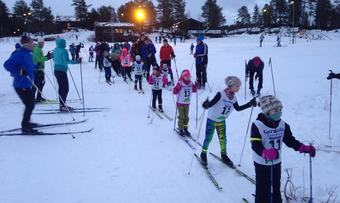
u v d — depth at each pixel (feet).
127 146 21.38
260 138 12.40
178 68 60.59
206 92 38.47
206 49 39.45
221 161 18.97
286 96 35.70
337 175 17.15
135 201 14.69
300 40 176.45
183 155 19.99
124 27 210.59
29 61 22.09
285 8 295.07
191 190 15.74
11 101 34.19
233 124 26.61
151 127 25.66
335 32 238.27
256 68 35.32
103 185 16.07
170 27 285.43
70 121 26.71
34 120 26.78
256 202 13.14
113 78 51.88
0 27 269.23
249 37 220.84
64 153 19.97
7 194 15.01
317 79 45.34
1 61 83.56
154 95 30.55
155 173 17.48
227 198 15.05
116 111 30.50
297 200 14.49
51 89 42.57
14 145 21.09
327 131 24.07
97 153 20.10
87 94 39.11
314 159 19.17
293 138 12.97
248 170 17.97
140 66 40.73
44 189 15.56
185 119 23.62
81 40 222.07
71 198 14.82
